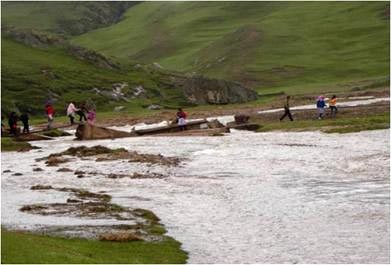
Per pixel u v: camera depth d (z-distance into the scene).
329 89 174.62
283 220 35.44
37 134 94.38
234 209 39.00
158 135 87.88
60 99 166.38
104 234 32.34
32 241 27.97
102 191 47.22
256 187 46.06
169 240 31.42
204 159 62.12
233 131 89.38
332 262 26.95
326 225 33.81
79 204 41.81
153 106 166.50
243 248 29.75
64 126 113.12
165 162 60.81
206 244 30.72
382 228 32.66
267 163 57.19
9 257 24.27
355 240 30.56
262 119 101.62
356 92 151.38
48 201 43.12
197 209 39.47
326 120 88.06
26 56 199.75
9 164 65.38
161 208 40.16
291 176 49.97
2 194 46.44
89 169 59.12
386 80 170.00
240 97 168.75
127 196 44.84
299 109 115.44
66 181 52.59
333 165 53.81
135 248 29.70
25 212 39.28
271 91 192.38
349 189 43.38
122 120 123.12
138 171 56.69
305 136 75.31
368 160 54.75
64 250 27.14
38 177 55.25
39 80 175.38
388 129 74.94
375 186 44.03
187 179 51.38
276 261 27.31
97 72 198.12
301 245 29.95
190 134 85.75
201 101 170.12
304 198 41.16
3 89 163.75
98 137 88.94
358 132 74.75
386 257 27.50
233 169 55.12
